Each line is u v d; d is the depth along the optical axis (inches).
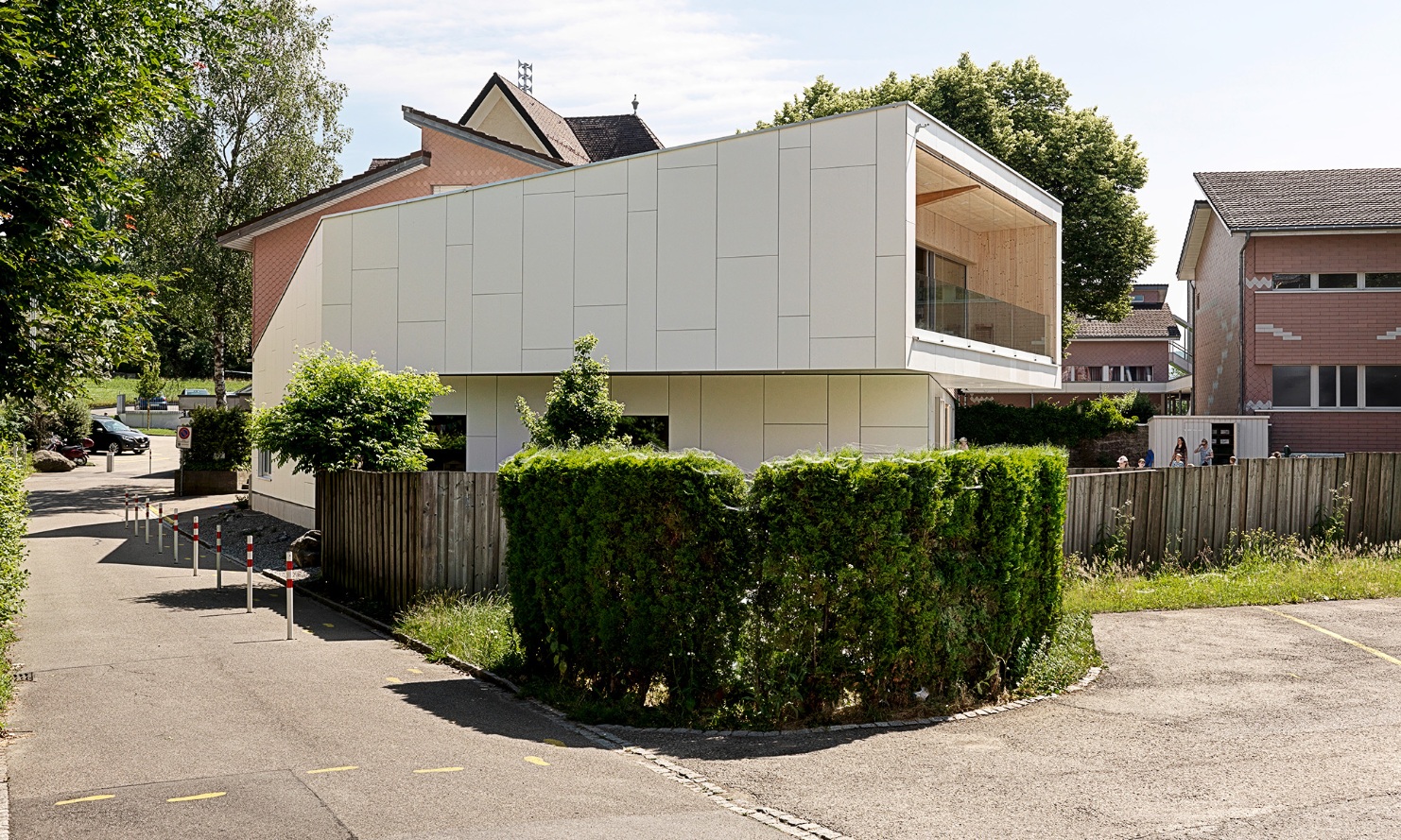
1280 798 221.1
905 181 662.5
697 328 713.0
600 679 327.6
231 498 1347.2
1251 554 610.2
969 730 284.7
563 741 279.7
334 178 1624.0
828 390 748.6
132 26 408.2
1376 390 1201.4
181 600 569.9
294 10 1581.0
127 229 421.1
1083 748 264.7
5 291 346.6
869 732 283.9
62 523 1073.5
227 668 378.6
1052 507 358.6
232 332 1670.8
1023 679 333.1
